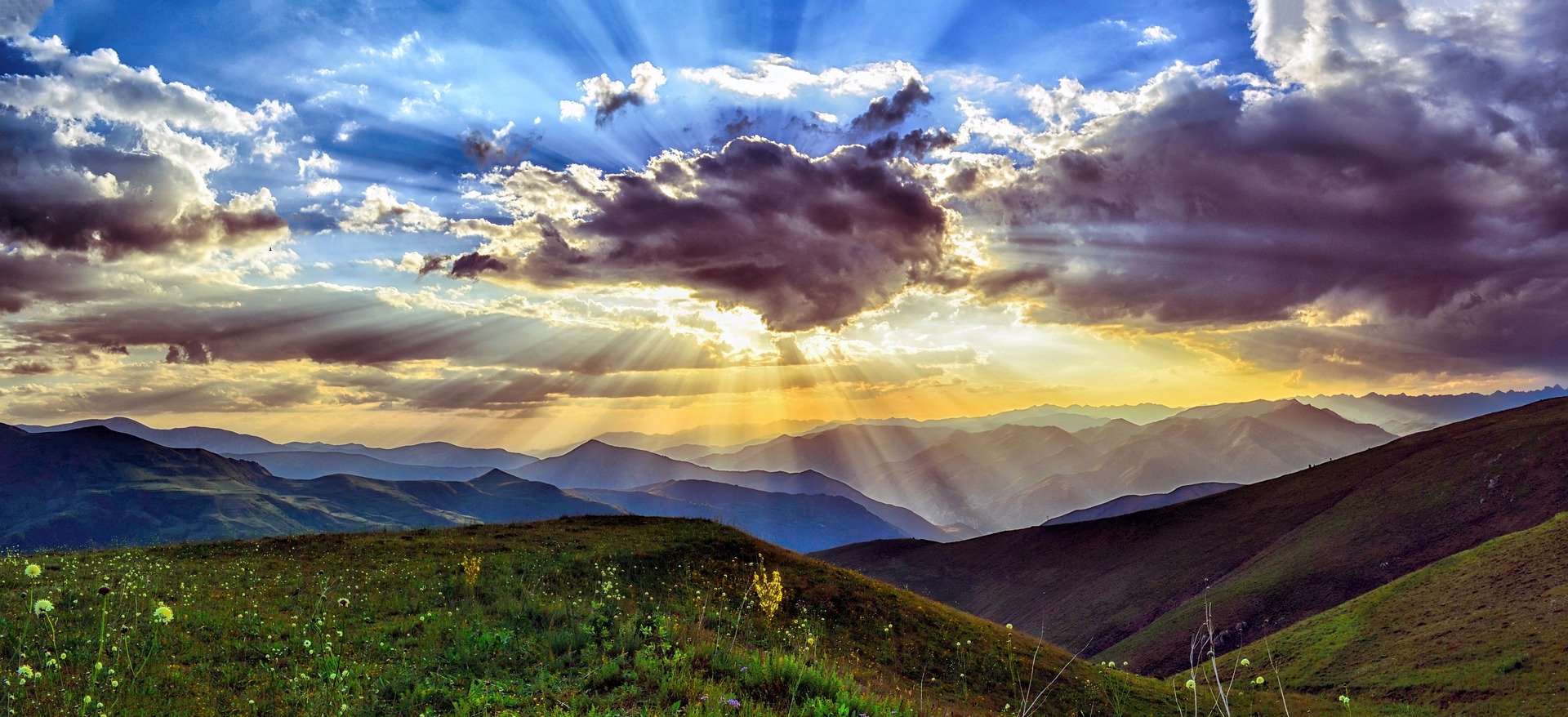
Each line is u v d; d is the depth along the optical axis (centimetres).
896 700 1374
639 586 3297
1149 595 14600
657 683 1155
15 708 1048
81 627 1614
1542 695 4909
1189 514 17900
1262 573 12912
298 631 1778
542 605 2100
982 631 3775
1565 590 6184
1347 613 7981
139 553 3127
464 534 4109
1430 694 5553
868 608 3653
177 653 1512
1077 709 3069
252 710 1202
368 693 1292
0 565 2494
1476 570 7531
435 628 1836
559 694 1184
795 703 1075
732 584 3559
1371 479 15375
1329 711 4659
